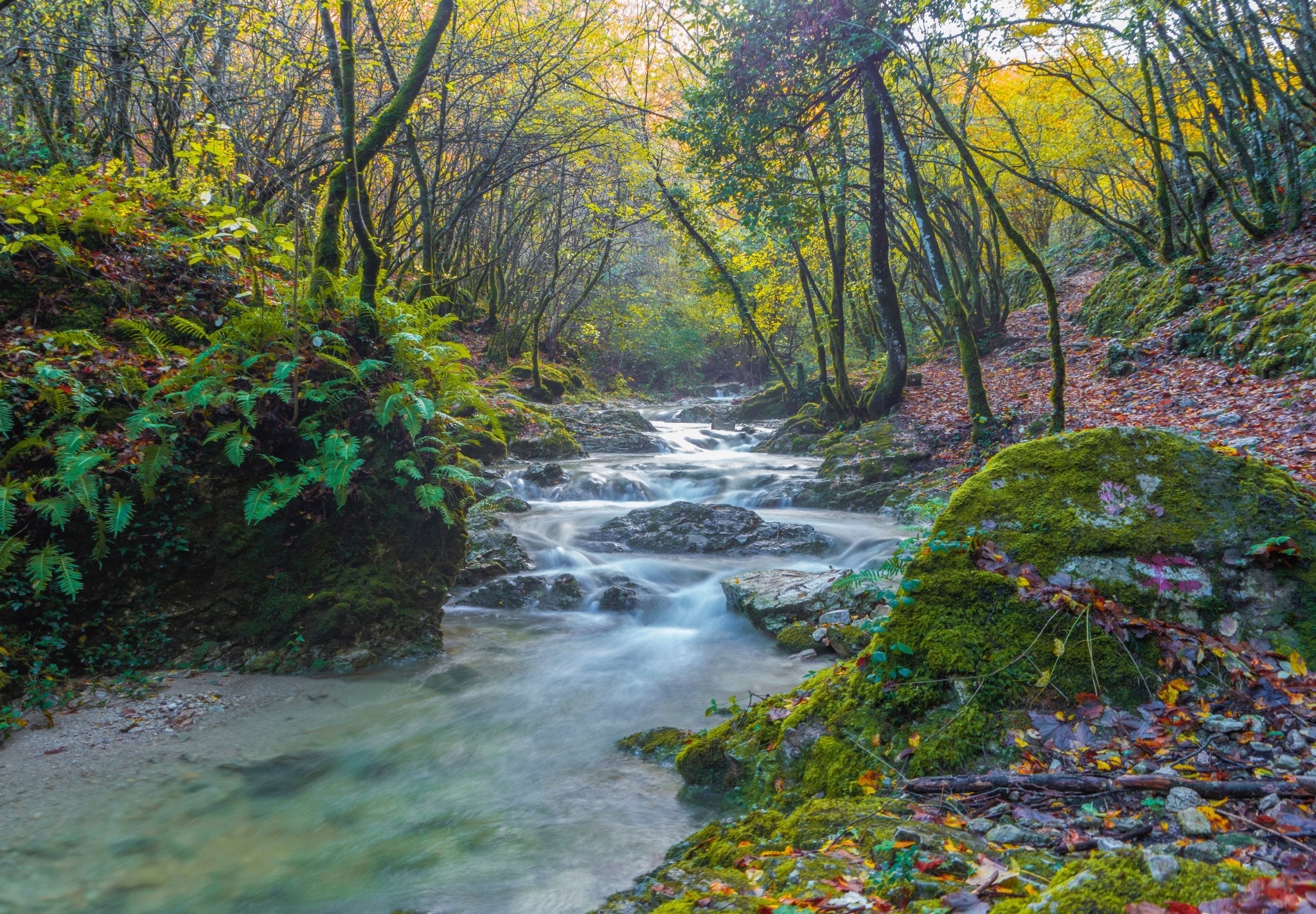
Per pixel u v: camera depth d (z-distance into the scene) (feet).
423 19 50.90
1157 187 63.21
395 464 22.98
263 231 25.11
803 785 12.44
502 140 56.95
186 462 20.33
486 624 25.55
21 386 19.27
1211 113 56.03
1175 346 45.52
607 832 12.59
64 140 33.30
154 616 19.79
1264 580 12.36
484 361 76.28
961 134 55.52
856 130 60.18
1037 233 104.47
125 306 23.35
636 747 15.97
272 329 21.86
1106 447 14.40
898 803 10.74
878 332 88.22
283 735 16.94
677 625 25.50
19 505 18.24
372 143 26.09
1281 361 35.42
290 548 21.40
